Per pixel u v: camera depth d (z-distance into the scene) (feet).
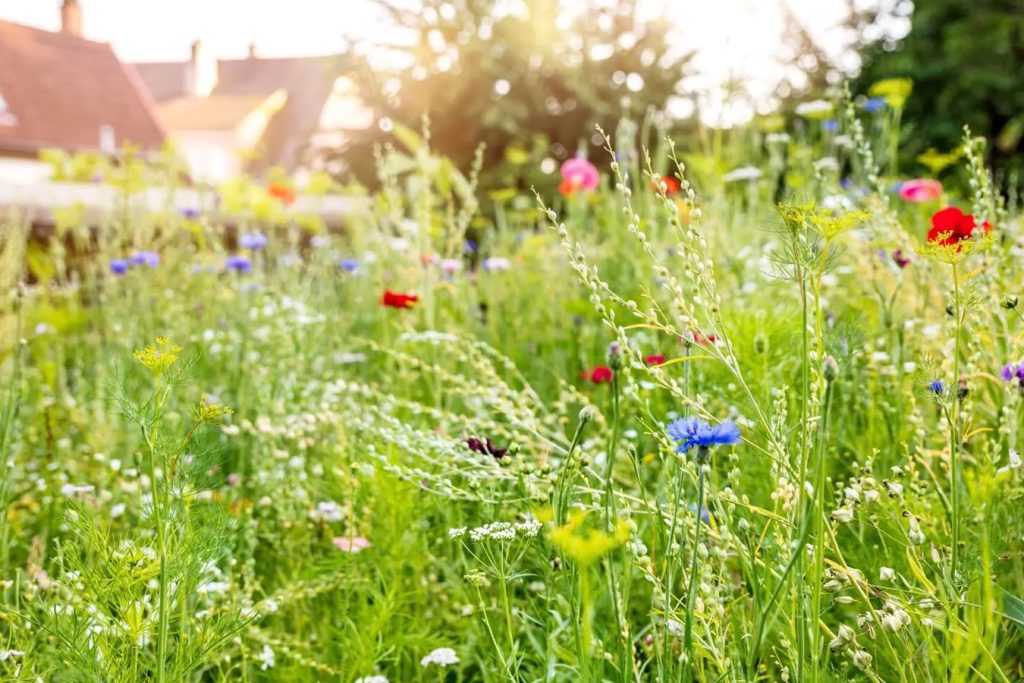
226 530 6.21
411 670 7.95
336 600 8.37
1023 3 79.71
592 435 9.66
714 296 6.36
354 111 162.20
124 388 5.67
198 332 15.58
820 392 5.86
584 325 13.61
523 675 5.94
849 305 11.25
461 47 90.89
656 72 99.35
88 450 11.36
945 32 80.74
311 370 13.25
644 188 16.51
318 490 9.85
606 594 7.25
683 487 6.15
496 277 16.72
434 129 92.58
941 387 5.91
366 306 17.08
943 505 6.86
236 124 157.28
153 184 20.40
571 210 18.56
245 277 17.56
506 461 7.01
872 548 7.36
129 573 5.67
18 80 109.91
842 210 9.96
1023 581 6.14
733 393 8.55
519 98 94.32
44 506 9.54
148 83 190.19
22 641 6.36
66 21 143.33
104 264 17.78
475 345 9.86
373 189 94.12
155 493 5.41
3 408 9.09
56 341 15.14
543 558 6.13
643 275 13.38
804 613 5.60
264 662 7.41
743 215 15.57
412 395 12.33
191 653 5.74
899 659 5.62
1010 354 7.27
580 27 98.84
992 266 7.70
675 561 5.66
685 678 5.03
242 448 10.62
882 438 8.39
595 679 5.44
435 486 7.85
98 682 5.44
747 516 6.77
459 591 8.23
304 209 23.57
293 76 180.34
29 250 19.42
